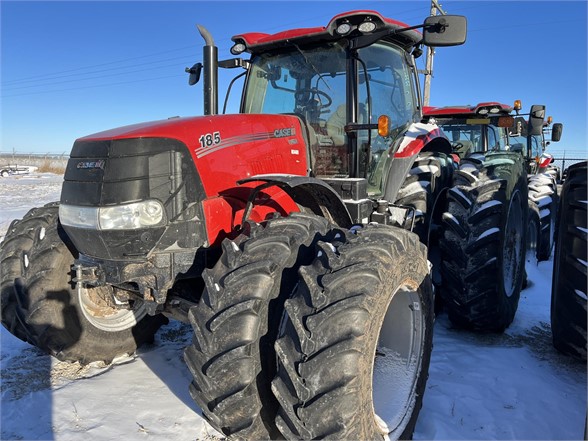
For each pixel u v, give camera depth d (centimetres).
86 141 255
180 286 271
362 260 206
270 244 221
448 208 365
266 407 208
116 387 308
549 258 663
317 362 186
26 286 304
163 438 254
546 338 379
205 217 256
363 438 192
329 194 279
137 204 237
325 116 353
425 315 263
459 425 265
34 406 285
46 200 1396
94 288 328
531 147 1120
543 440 253
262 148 295
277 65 376
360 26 318
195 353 208
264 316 206
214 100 374
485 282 348
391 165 384
